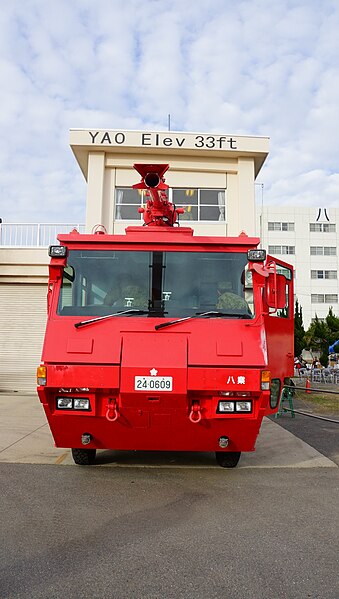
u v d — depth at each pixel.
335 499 5.27
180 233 6.78
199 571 3.50
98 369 5.38
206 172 17.48
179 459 7.06
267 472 6.44
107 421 5.60
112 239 6.09
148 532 4.24
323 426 10.24
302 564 3.63
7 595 3.12
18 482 5.77
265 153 17.16
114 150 17.00
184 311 5.82
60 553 3.78
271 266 6.13
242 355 5.49
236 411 5.50
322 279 60.72
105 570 3.50
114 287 5.96
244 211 17.14
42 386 5.42
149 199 7.84
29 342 15.85
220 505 5.02
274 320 7.37
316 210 61.56
